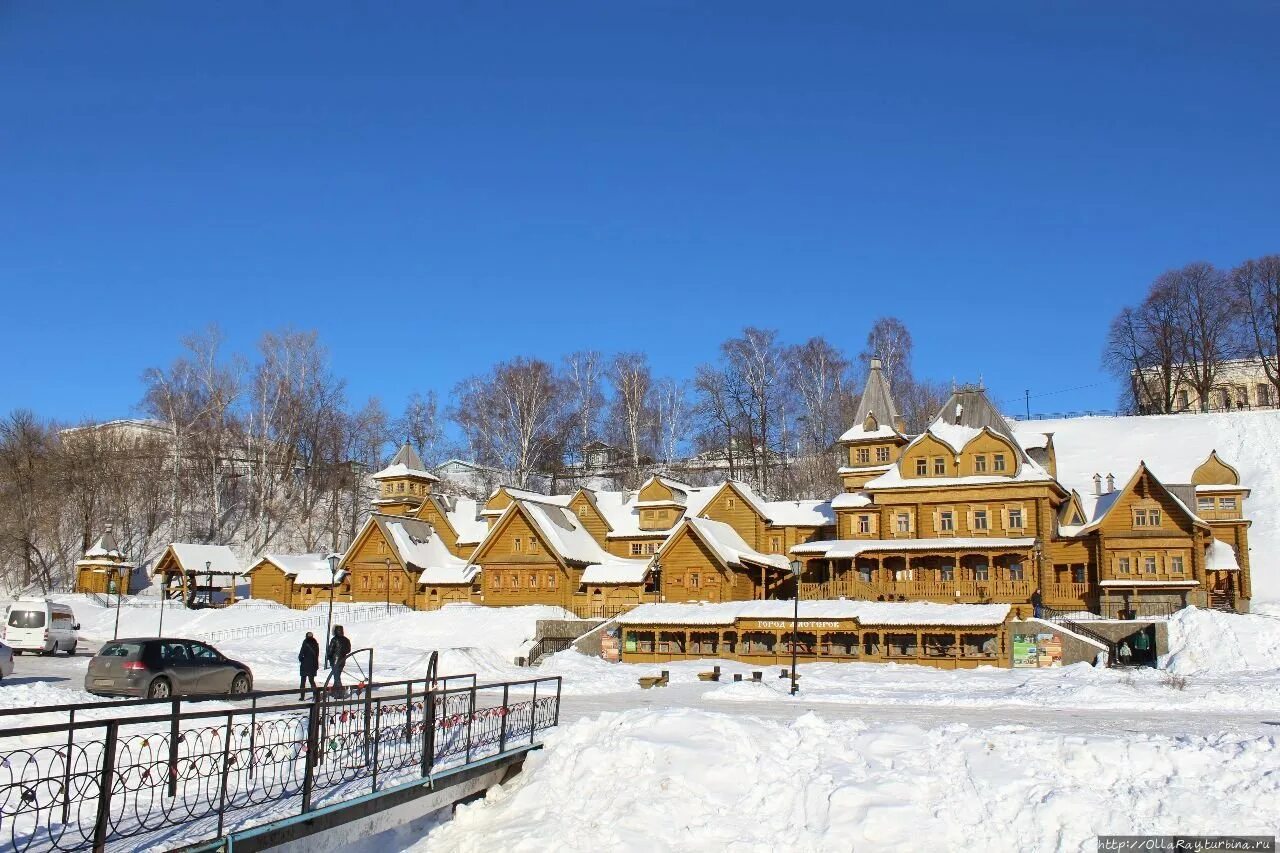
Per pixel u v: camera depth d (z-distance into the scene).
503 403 104.00
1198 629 46.94
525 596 69.19
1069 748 19.28
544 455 105.62
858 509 65.75
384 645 61.09
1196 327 110.62
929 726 21.02
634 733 20.72
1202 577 57.69
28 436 99.69
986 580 59.25
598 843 17.97
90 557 86.19
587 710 32.44
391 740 20.23
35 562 92.88
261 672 45.84
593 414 108.38
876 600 59.41
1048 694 35.88
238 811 15.52
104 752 12.64
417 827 20.50
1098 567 59.72
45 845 13.52
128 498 97.31
